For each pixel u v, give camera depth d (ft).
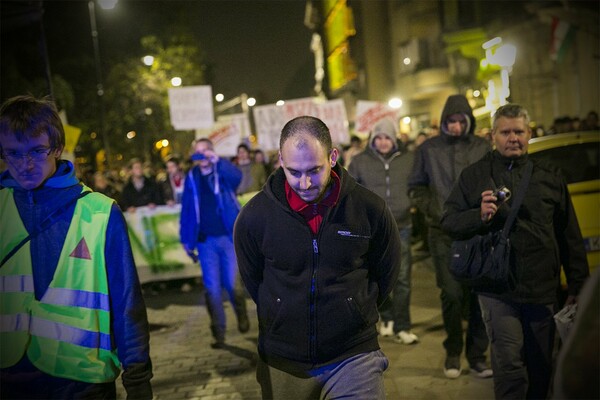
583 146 21.21
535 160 11.96
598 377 4.40
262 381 9.00
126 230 7.93
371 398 8.42
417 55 107.04
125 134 100.17
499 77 38.88
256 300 9.02
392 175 19.54
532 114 68.28
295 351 8.59
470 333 15.94
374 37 127.75
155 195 32.73
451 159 16.53
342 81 167.94
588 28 54.85
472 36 85.20
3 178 7.86
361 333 8.68
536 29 65.62
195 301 27.78
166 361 18.66
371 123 44.83
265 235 8.53
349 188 8.47
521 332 11.59
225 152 44.21
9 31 26.13
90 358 7.57
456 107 16.44
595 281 4.76
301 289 8.45
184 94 41.45
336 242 8.39
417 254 35.12
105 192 34.91
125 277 7.79
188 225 19.61
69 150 30.09
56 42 80.69
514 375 11.45
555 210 11.75
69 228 7.66
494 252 11.47
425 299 24.47
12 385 7.54
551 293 11.46
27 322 7.54
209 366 17.97
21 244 7.59
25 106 7.55
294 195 8.50
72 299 7.57
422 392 15.10
